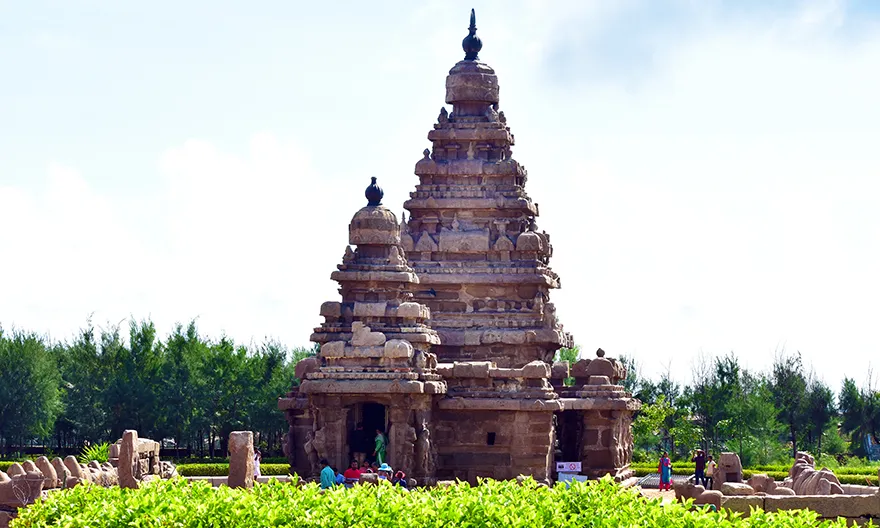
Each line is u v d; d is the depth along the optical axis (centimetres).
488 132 8231
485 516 3900
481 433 7112
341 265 7344
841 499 4797
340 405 6931
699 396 11238
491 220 8094
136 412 10588
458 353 7838
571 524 3850
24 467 5531
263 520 3919
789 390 12588
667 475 7600
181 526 3950
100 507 4109
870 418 12912
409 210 8150
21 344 10881
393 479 6344
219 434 10900
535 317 7906
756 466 9344
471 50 8425
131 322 11075
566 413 7806
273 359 11119
